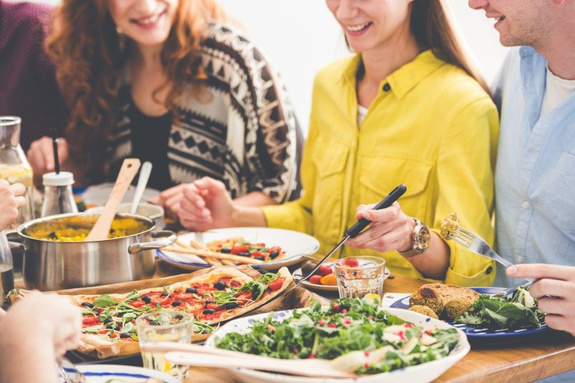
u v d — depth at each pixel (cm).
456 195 228
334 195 263
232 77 312
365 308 152
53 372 111
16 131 228
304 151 283
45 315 114
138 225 215
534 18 202
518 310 162
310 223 278
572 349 159
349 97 264
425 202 242
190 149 320
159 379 138
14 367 109
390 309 158
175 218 274
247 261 215
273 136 309
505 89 236
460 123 232
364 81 264
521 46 220
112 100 322
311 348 139
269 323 151
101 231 206
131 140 325
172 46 309
